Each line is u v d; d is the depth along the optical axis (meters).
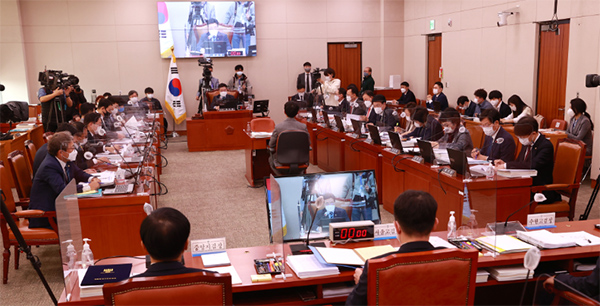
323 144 8.05
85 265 2.60
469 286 2.02
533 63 8.42
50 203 4.03
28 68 11.54
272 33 12.65
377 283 1.92
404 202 2.10
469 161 4.18
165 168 8.60
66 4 11.54
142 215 4.03
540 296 1.91
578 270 2.68
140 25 11.94
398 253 1.99
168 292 1.76
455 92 10.77
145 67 12.11
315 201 2.85
